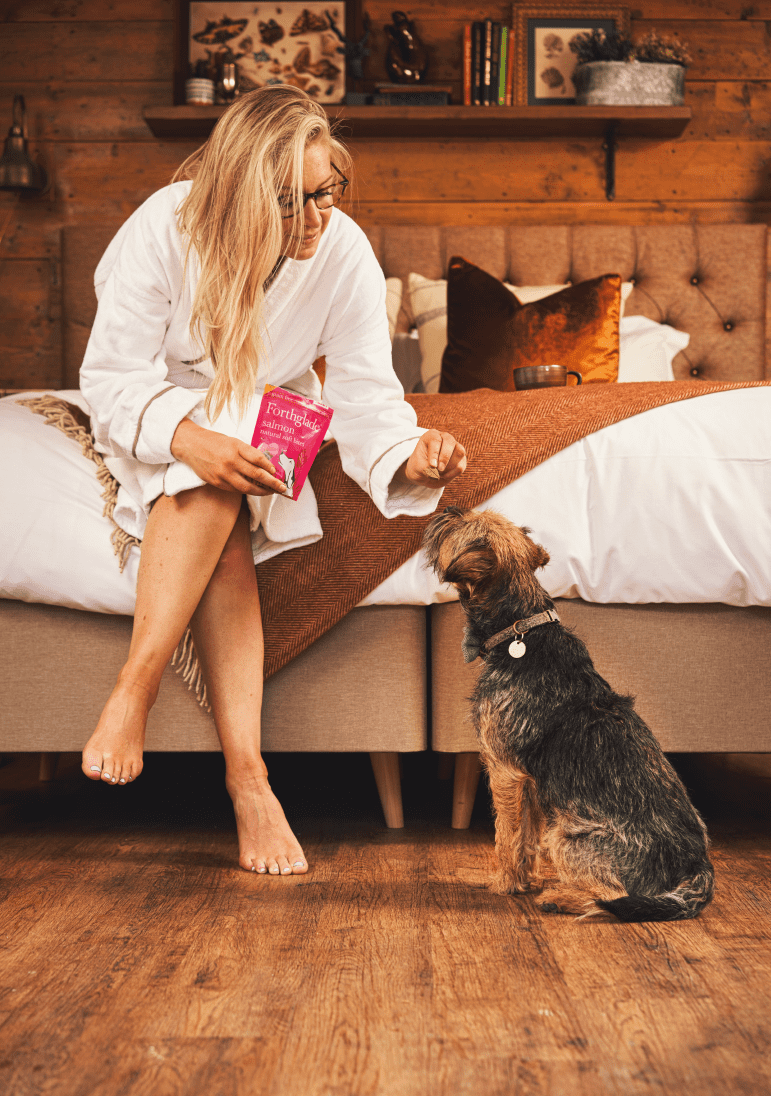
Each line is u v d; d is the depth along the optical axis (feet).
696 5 10.90
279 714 4.98
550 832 3.87
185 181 4.80
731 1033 2.80
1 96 11.02
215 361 4.57
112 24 10.96
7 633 4.90
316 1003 3.01
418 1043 2.75
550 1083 2.53
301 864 4.42
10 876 4.38
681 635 4.88
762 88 10.96
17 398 5.90
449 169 10.97
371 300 4.99
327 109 10.31
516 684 4.04
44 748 4.94
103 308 4.66
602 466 4.74
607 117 10.34
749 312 10.45
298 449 4.33
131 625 4.92
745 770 6.95
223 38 10.85
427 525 4.63
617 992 3.08
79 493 4.80
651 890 3.61
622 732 3.81
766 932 3.64
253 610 4.64
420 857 4.70
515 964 3.33
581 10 10.79
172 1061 2.65
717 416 4.77
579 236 10.50
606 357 8.28
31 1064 2.64
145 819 5.52
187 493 4.38
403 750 5.04
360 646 4.98
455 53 10.95
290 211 4.33
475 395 5.67
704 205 11.01
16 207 11.09
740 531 4.62
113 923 3.75
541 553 4.31
